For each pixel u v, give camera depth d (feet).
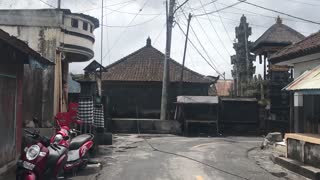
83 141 38.40
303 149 41.24
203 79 117.29
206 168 41.91
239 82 126.11
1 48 32.30
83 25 61.62
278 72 112.06
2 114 33.30
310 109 52.65
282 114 109.29
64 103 65.16
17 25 57.77
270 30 115.65
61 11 58.54
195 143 67.10
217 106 94.17
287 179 37.17
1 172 32.94
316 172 36.29
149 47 130.21
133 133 90.07
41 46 57.93
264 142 62.13
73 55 62.44
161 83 115.24
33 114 55.77
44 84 56.49
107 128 83.66
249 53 126.62
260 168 42.98
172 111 108.68
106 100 79.87
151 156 50.47
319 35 57.16
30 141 29.27
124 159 47.78
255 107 99.81
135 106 115.55
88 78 69.00
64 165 32.04
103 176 37.11
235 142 71.72
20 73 38.58
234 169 41.86
